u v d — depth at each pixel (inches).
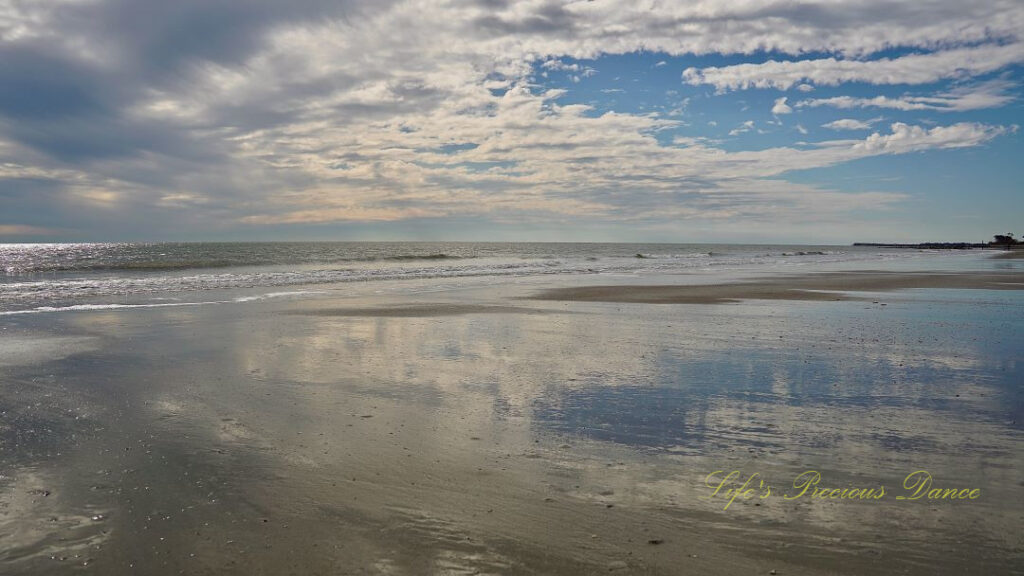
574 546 160.6
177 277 1210.6
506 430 257.4
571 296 867.4
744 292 943.0
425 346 457.4
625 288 1013.8
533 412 284.0
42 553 155.7
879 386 335.6
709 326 570.6
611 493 194.1
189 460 220.1
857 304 773.9
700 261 2404.0
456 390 324.5
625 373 366.9
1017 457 226.5
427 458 223.6
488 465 217.5
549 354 427.8
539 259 2603.3
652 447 237.1
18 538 163.0
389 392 319.3
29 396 307.6
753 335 516.7
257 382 339.3
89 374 358.0
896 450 233.9
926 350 445.1
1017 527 171.5
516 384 338.3
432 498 189.5
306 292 916.0
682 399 307.9
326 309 689.0
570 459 224.1
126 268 1565.0
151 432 251.4
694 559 154.3
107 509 180.5
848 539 164.6
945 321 608.7
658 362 400.5
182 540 162.7
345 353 427.2
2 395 309.3
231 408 287.1
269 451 229.9
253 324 566.6
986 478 206.5
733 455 228.7
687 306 745.0
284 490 194.7
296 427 259.0
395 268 1665.8
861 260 2596.0
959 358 414.9
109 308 690.8
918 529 170.1
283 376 354.3
